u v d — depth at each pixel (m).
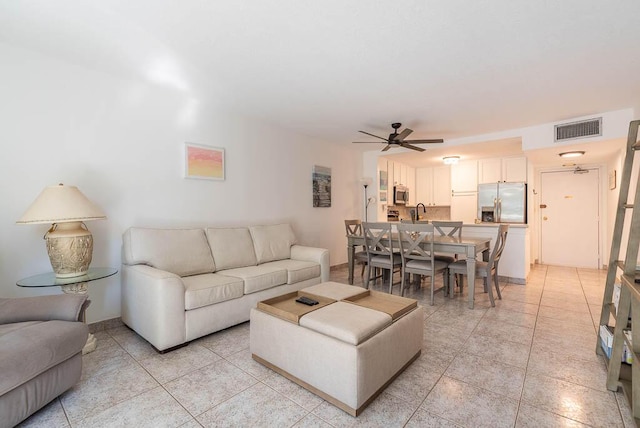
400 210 7.33
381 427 1.52
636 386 1.52
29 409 1.51
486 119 4.07
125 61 2.56
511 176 5.96
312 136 5.02
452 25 2.02
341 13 1.90
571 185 6.02
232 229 3.54
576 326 2.82
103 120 2.78
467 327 2.80
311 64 2.58
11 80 2.33
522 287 4.26
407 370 2.05
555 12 1.87
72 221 2.21
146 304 2.38
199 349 2.38
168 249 2.86
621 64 2.54
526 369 2.06
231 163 3.86
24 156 2.39
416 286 4.22
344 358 1.62
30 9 1.86
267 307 2.16
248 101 3.46
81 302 1.89
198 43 2.26
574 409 1.65
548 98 3.31
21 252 2.38
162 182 3.20
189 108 3.42
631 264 1.74
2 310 1.76
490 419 1.57
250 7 1.84
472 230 4.75
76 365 1.80
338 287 2.65
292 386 1.88
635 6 1.80
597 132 3.83
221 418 1.59
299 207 4.85
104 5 1.82
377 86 3.03
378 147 5.82
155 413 1.63
